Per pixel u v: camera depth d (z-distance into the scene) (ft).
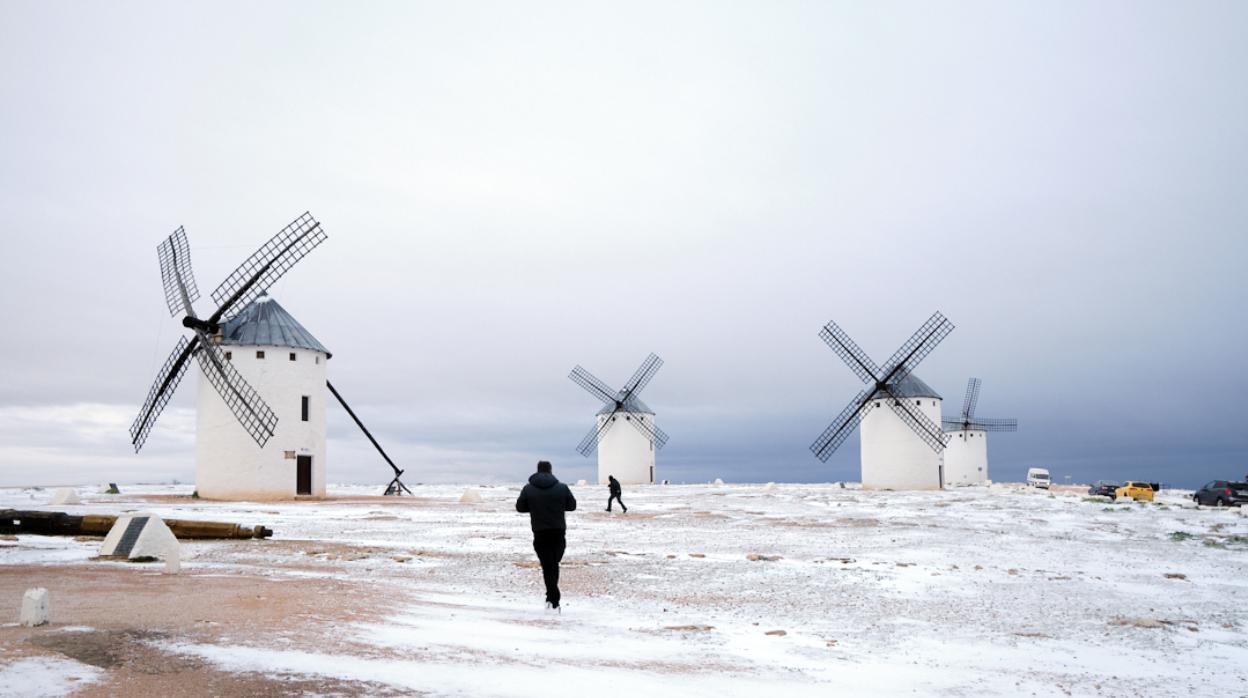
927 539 86.07
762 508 129.59
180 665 25.55
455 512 115.14
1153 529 98.94
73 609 34.71
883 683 31.48
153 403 152.35
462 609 41.93
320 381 157.48
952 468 270.05
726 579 57.41
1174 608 51.80
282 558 62.23
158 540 56.44
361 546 70.64
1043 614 48.60
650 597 50.11
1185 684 34.76
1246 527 100.94
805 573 60.54
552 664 29.96
